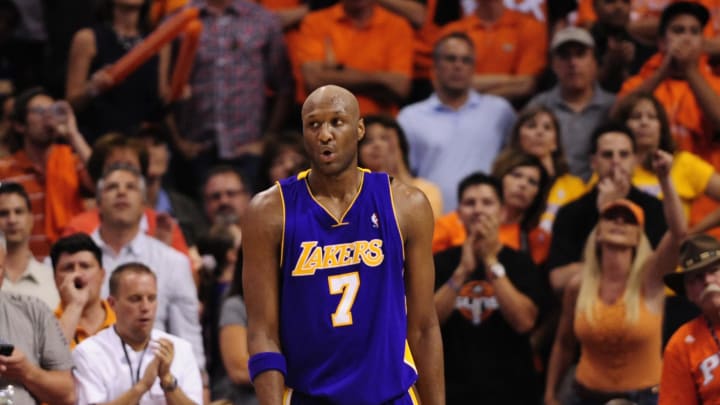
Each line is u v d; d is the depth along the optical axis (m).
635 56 30.28
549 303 23.70
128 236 23.55
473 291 23.17
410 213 13.80
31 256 23.03
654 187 25.97
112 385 19.89
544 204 26.16
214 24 31.36
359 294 13.57
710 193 26.14
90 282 21.19
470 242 23.25
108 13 30.66
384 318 13.57
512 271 23.48
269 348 13.61
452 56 29.12
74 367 19.88
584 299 22.98
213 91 31.08
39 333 19.36
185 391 20.30
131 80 29.92
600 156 25.05
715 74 29.34
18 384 18.95
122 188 23.39
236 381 22.50
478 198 23.92
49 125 26.36
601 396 22.84
